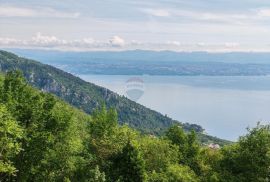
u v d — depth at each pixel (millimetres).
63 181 54469
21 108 53312
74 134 55562
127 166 57719
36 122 52969
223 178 55062
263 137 54375
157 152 63031
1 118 42625
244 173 54594
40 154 51750
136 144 59688
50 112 54438
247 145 55188
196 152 75438
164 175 57000
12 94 55844
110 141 63719
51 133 52781
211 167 63094
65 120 53844
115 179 57000
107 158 60750
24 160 51531
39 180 53406
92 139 67000
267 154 53000
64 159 53375
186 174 57625
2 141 42531
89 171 55156
